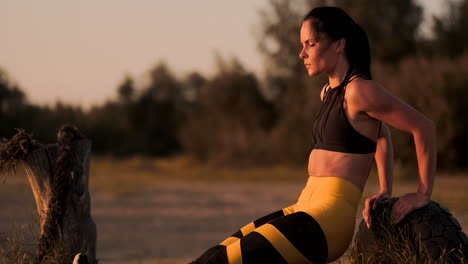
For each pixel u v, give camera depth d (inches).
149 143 2167.8
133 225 404.2
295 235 99.4
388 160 121.6
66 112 1688.0
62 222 133.6
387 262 111.0
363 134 106.2
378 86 103.7
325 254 101.7
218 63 1381.6
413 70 930.7
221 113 1309.1
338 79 109.7
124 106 2534.5
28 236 149.2
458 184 681.6
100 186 710.5
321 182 107.3
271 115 1350.9
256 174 910.4
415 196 107.2
